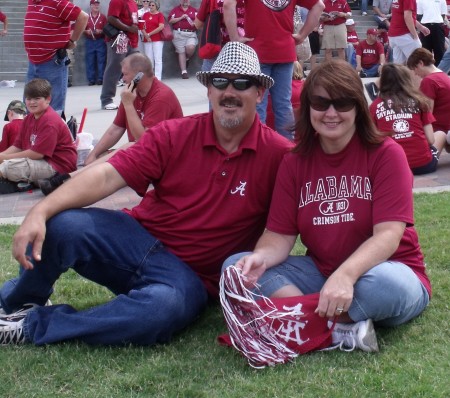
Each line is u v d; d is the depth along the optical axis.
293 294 3.45
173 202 3.69
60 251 3.40
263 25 7.08
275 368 3.22
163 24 16.75
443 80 7.80
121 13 12.08
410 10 12.17
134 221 3.64
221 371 3.22
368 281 3.27
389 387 3.01
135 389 3.09
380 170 3.42
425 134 7.29
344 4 16.41
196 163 3.65
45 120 7.38
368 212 3.44
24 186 7.41
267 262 3.47
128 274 3.58
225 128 3.57
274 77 7.29
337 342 3.37
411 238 3.60
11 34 18.58
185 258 3.68
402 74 7.25
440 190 6.63
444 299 3.94
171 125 3.70
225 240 3.69
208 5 8.30
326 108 3.34
